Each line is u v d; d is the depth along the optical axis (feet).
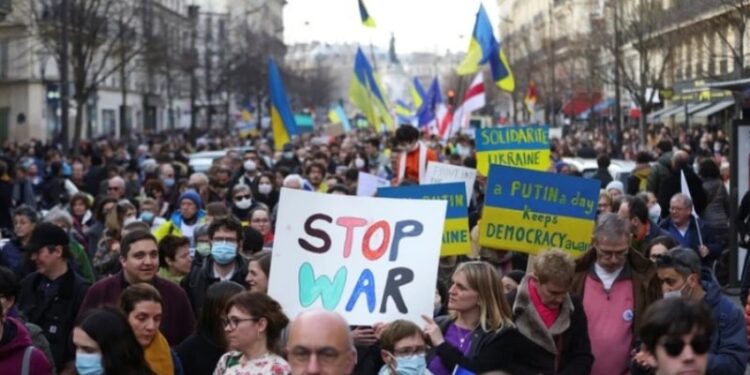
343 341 15.15
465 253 33.60
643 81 141.59
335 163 86.58
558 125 231.50
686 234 40.06
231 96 334.85
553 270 22.95
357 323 24.43
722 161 80.64
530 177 30.60
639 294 25.48
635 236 34.88
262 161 79.77
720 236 52.42
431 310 24.48
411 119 185.47
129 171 83.87
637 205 34.83
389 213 24.90
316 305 24.48
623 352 25.29
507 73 84.28
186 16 297.12
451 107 132.98
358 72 109.29
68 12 138.31
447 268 34.17
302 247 24.75
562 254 23.38
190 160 105.70
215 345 24.84
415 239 24.76
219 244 31.01
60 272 29.96
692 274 23.62
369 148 104.27
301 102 392.68
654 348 15.40
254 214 40.86
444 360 22.91
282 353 21.65
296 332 15.16
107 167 76.69
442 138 115.96
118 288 27.61
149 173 76.95
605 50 189.57
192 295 31.53
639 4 156.04
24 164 81.41
